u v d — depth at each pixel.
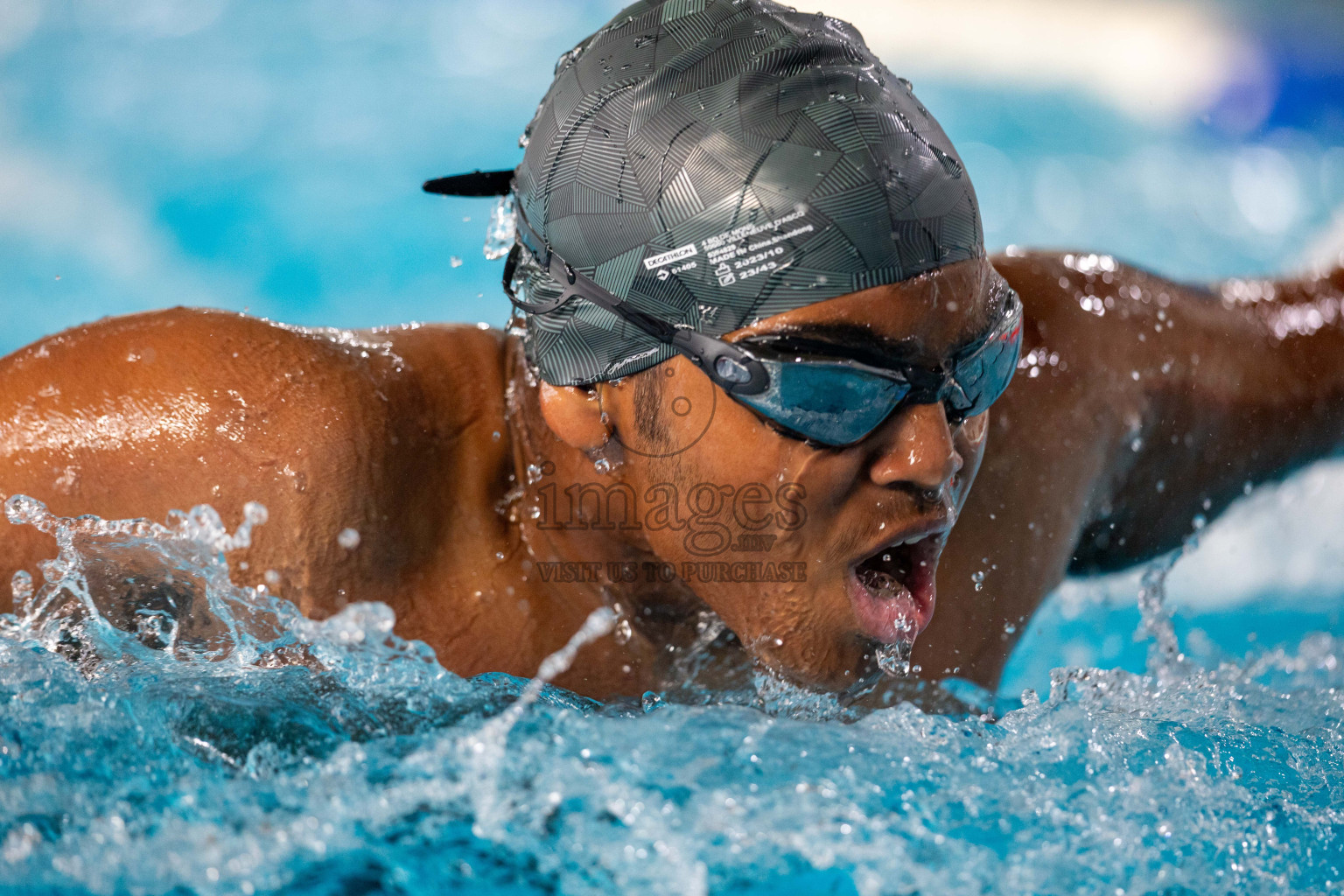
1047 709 3.90
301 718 3.30
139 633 3.83
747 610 3.54
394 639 3.78
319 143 15.04
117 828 2.79
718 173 3.23
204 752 3.13
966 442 3.66
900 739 3.47
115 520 3.74
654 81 3.41
